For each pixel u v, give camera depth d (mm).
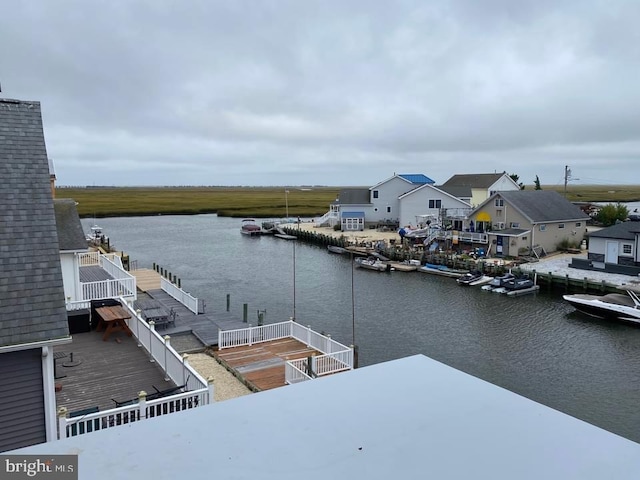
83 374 12461
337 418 3031
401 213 56594
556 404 15711
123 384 11898
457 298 29125
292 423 2969
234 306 28219
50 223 9008
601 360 19188
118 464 2516
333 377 3676
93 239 51906
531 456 2619
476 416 3070
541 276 31078
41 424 8273
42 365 8195
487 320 24641
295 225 69688
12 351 7832
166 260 44875
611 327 23203
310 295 30781
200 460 2557
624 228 33344
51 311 8141
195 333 19188
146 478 2400
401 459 2588
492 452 2658
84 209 112188
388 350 20703
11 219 8844
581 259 33875
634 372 18016
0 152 9664
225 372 15539
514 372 18250
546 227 39406
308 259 44906
